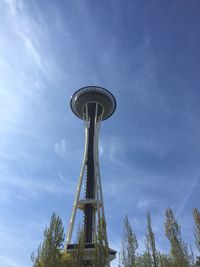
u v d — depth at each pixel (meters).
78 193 86.75
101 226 41.06
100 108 109.75
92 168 90.81
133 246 43.66
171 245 39.53
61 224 44.19
